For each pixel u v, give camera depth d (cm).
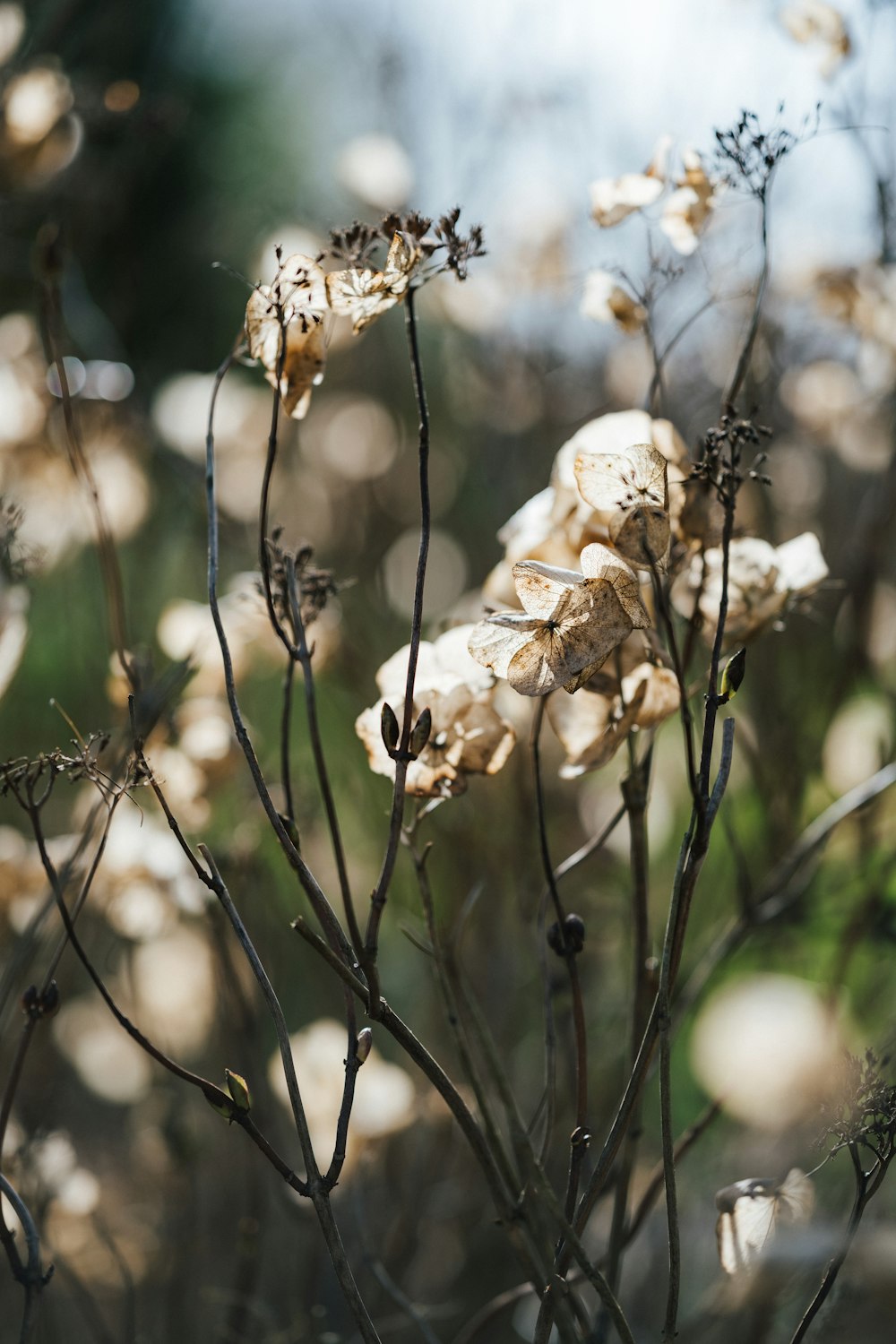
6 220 128
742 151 70
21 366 97
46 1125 87
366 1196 96
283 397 68
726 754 65
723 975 103
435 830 109
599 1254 89
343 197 151
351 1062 64
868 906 89
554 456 131
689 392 121
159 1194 103
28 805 67
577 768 69
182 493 132
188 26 177
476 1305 90
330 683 128
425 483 64
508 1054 97
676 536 69
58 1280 94
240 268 184
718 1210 67
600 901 108
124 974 96
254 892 95
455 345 147
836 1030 84
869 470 117
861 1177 66
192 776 80
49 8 121
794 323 111
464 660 69
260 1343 85
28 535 95
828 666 109
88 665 119
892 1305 68
